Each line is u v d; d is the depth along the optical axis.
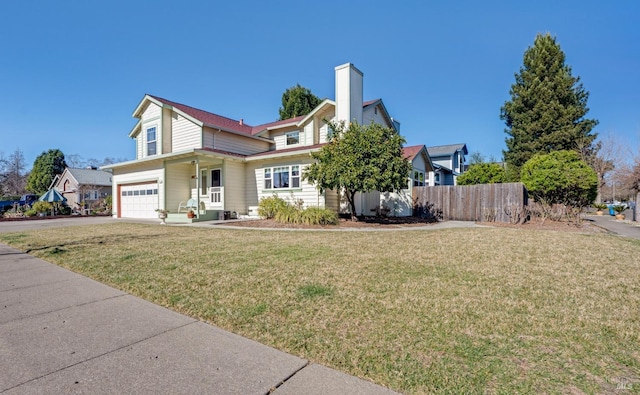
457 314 3.42
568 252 6.67
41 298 4.20
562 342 2.81
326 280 4.70
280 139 20.41
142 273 5.32
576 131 23.03
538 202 15.15
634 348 2.71
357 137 12.44
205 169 17.58
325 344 2.80
